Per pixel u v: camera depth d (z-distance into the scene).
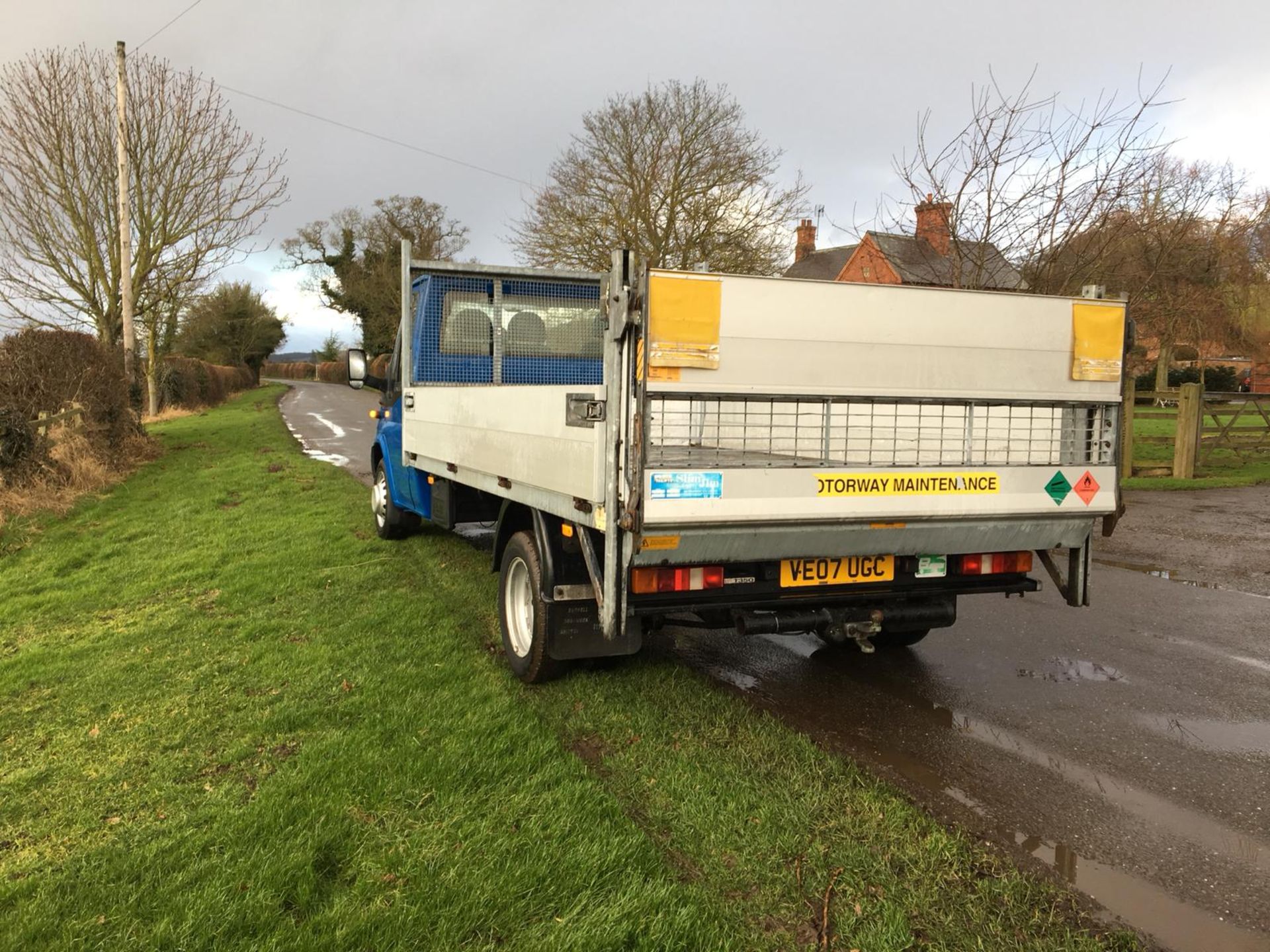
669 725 4.00
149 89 21.19
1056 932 2.55
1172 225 9.89
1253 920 2.64
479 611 5.86
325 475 13.33
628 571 3.54
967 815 3.26
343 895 2.62
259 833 2.96
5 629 5.87
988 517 3.79
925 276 9.14
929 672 4.91
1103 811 3.31
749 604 3.81
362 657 4.84
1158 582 6.93
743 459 3.64
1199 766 3.70
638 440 3.23
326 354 70.94
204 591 6.56
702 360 3.29
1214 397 13.83
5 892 2.69
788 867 2.85
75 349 13.98
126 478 13.40
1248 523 9.27
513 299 7.13
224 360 53.41
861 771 3.60
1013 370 3.79
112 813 3.23
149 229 21.84
